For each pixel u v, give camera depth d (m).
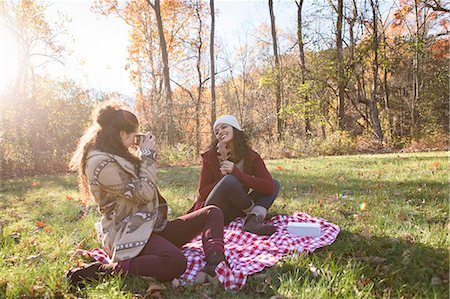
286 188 6.38
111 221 2.75
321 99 20.23
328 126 21.09
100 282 2.62
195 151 15.35
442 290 2.36
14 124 11.95
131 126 2.73
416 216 4.09
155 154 2.80
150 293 2.48
